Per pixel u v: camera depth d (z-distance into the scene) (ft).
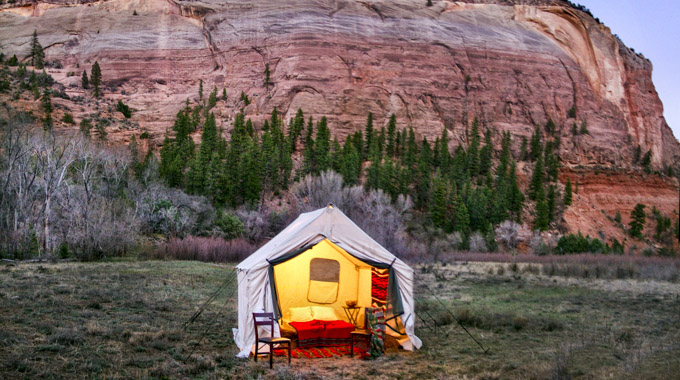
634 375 29.50
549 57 630.33
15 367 28.32
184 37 606.14
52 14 646.33
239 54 577.02
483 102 579.07
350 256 39.93
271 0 612.70
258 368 31.78
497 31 636.07
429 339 42.27
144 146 409.28
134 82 568.82
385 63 572.92
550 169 473.26
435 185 317.22
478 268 120.06
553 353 36.60
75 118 396.16
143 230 148.87
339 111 525.34
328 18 589.32
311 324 37.91
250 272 36.70
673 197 528.63
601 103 640.99
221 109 513.04
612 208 497.87
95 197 138.21
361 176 359.46
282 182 327.88
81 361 30.45
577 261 158.30
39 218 121.29
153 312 47.93
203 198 207.10
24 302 46.78
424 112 550.77
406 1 634.02
